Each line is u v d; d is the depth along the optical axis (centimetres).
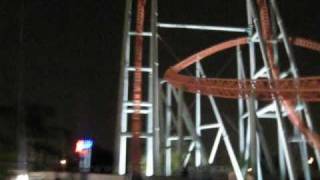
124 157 6556
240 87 6462
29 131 6284
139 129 6638
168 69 7312
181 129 7025
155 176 4838
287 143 6381
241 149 7406
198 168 5969
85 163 3394
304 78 6369
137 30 6981
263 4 7262
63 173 4488
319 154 6894
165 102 7512
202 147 7206
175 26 6962
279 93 6419
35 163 6388
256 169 6297
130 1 7025
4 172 3105
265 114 7225
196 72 7706
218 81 6562
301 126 6656
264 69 6944
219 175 5072
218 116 7638
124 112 6744
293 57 6788
